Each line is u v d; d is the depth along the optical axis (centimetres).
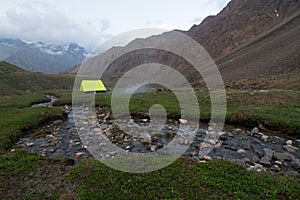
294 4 17512
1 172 1167
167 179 1025
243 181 1016
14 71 10781
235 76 9488
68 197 934
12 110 2948
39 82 9775
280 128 1836
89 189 970
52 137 1898
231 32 19788
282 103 2520
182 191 952
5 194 999
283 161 1296
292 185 997
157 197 920
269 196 922
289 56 8169
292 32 11575
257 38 15100
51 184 1045
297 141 1627
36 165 1236
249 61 11125
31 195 973
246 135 1780
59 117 2594
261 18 18788
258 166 1209
